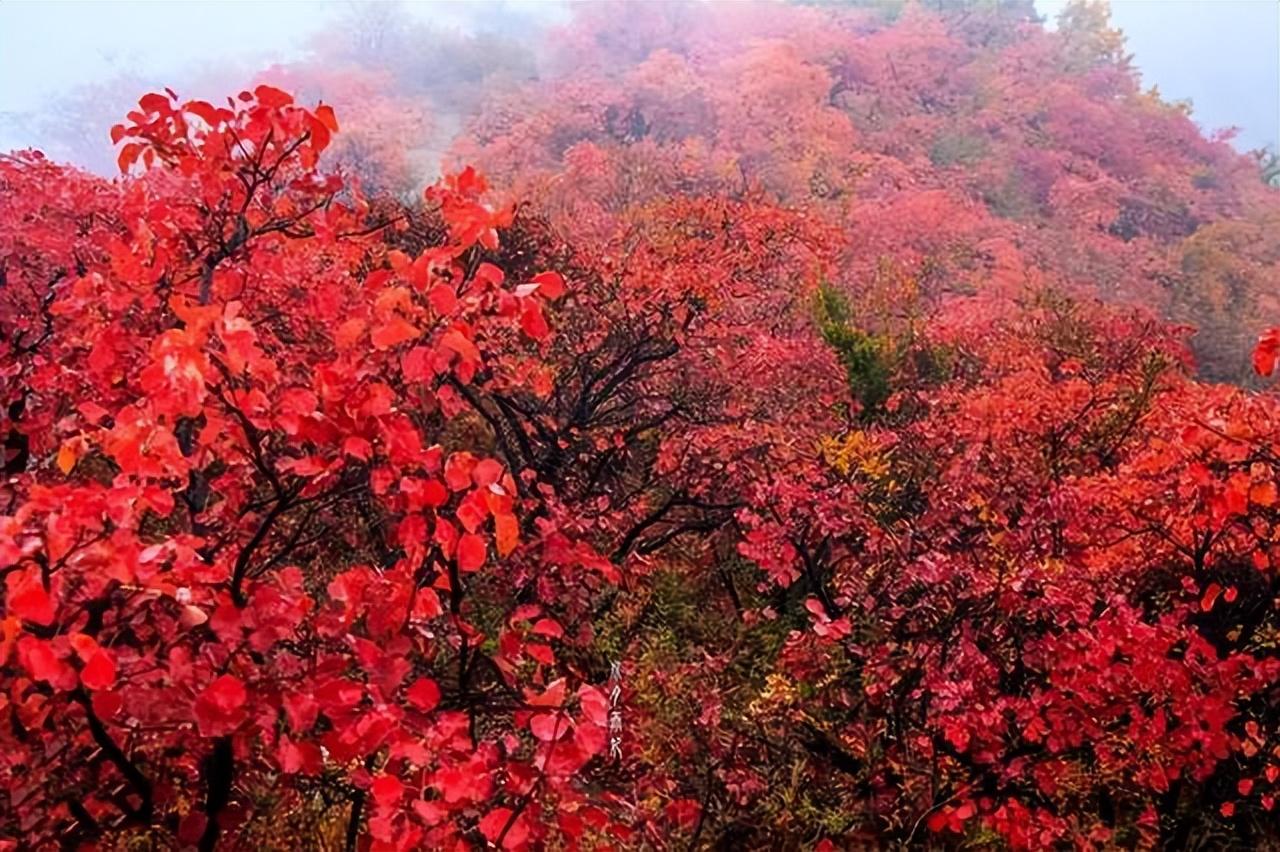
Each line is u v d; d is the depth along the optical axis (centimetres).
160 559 315
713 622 1072
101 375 496
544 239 1380
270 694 348
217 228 535
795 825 704
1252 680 680
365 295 615
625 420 1243
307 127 474
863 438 1227
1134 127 6269
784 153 4603
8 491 430
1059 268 3869
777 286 1900
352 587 372
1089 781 750
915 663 743
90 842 383
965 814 639
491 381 892
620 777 632
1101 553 912
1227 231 4866
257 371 340
